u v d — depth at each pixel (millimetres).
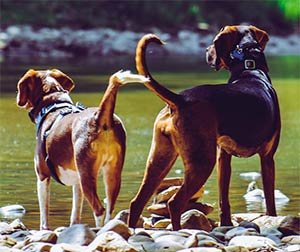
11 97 23656
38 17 41812
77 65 33281
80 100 22297
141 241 9164
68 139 9945
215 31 45000
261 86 10422
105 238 8797
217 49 10758
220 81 27156
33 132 17906
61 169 10055
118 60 36031
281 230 10023
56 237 9391
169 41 42094
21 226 10211
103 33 41000
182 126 9844
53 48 38375
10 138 17109
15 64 32906
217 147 10367
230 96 10078
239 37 10781
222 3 47719
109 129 9734
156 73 30578
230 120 10016
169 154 9977
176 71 31469
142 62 9828
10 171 13820
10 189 12539
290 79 29156
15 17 41375
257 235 9672
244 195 12203
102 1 43969
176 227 9852
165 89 9836
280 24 48938
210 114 9922
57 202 11742
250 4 48406
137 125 18688
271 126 10414
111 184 9836
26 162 14602
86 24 42438
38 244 9023
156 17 44531
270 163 10555
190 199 10820
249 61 10633
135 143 16375
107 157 9781
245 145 10180
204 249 8727
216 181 13078
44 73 10641
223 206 10367
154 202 10820
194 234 9156
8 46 37875
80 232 9203
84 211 11281
